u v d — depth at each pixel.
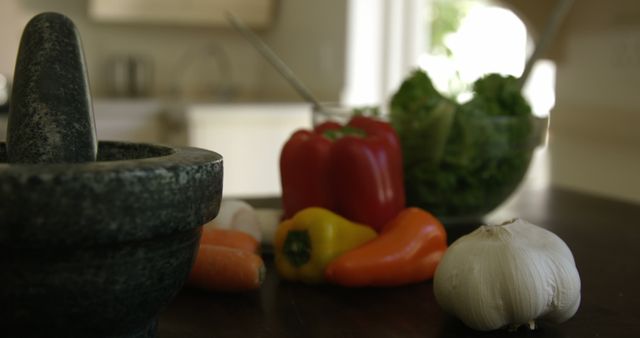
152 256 0.41
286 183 0.66
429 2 1.58
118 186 0.39
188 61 2.12
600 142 1.10
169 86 2.10
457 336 0.48
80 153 0.44
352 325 0.50
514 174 0.70
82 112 0.44
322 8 1.75
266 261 0.63
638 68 1.01
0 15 1.85
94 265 0.40
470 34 1.41
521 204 0.83
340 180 0.63
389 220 0.63
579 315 0.52
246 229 0.62
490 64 1.37
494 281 0.48
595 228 0.73
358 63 1.65
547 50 1.20
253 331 0.49
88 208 0.38
